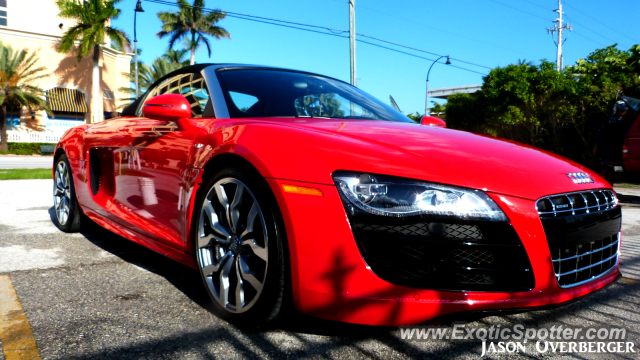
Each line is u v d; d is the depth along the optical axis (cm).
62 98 3019
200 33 3709
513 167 166
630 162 663
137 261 269
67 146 342
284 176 160
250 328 175
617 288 238
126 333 169
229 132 193
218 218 190
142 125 259
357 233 148
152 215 237
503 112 1379
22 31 2841
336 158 157
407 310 147
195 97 247
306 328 176
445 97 2909
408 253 149
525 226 151
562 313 202
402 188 149
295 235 155
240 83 246
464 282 150
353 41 1667
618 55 1279
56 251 289
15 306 193
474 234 149
